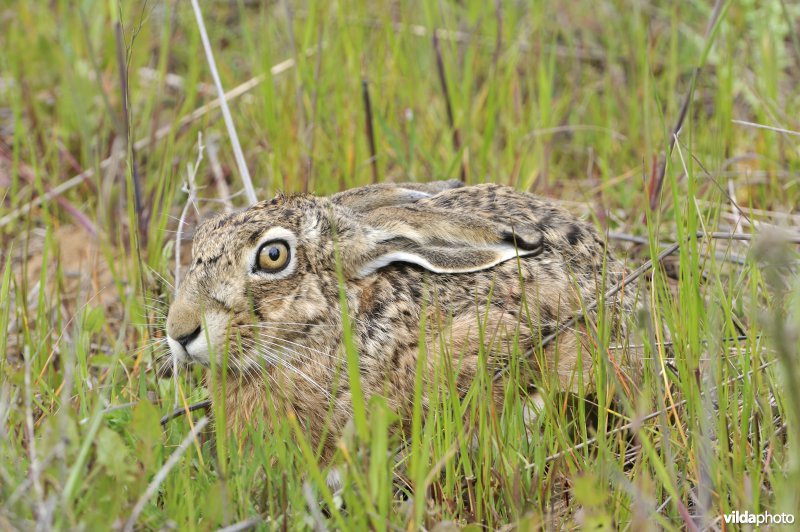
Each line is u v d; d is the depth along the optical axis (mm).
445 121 14070
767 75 14430
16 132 13508
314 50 15172
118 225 13023
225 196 12852
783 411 8352
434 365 8828
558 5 17625
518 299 9594
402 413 9289
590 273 10000
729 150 13672
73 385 9078
